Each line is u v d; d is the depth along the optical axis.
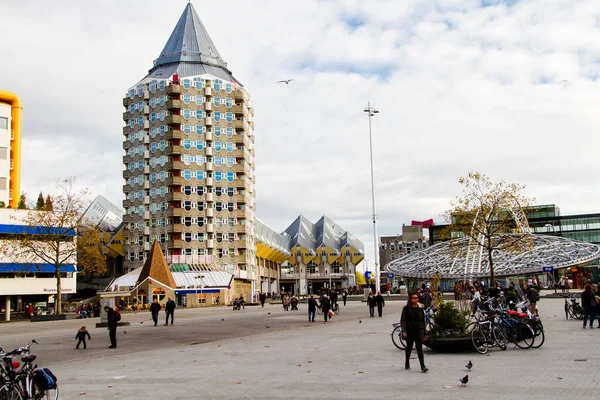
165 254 113.88
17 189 88.75
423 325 15.83
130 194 121.56
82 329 27.12
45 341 31.62
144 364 20.02
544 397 11.73
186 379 15.85
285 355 20.92
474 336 19.20
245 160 123.38
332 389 13.41
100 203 147.75
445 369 15.88
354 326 35.91
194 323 43.72
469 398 11.81
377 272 77.69
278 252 160.50
